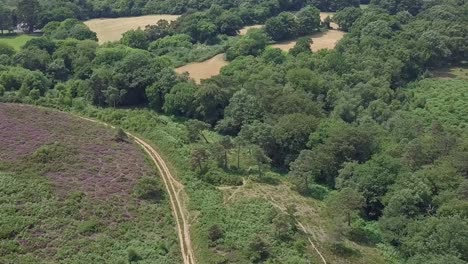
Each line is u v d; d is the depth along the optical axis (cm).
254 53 12281
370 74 10394
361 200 6469
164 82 9444
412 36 12262
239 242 5841
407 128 8375
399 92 10112
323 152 7525
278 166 8019
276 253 5728
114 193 6431
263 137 7944
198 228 6084
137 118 8731
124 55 10806
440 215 6162
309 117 8325
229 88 9419
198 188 6925
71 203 6016
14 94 9125
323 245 6034
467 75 11619
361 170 6962
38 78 9638
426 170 6894
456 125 9138
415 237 5822
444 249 5619
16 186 6162
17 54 10656
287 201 6888
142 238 5781
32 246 5297
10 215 5675
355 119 9088
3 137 7312
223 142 7638
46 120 8181
